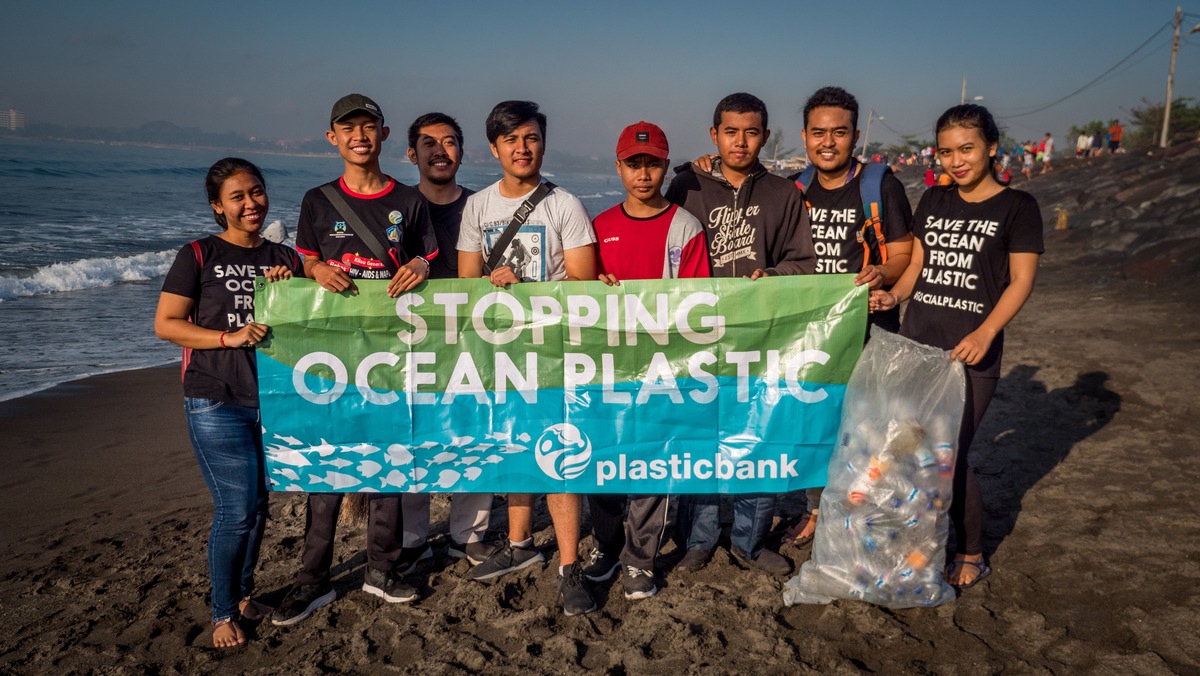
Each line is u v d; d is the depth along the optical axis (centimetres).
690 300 327
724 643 305
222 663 306
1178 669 272
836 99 341
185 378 311
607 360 331
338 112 317
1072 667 279
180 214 3188
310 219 332
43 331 1058
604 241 348
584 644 309
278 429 327
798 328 327
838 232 354
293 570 386
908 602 318
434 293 326
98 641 323
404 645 312
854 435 321
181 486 527
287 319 321
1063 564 351
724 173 361
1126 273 1154
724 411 332
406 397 331
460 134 416
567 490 336
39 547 425
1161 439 500
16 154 7894
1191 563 342
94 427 657
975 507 332
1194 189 1659
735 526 368
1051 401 597
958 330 326
